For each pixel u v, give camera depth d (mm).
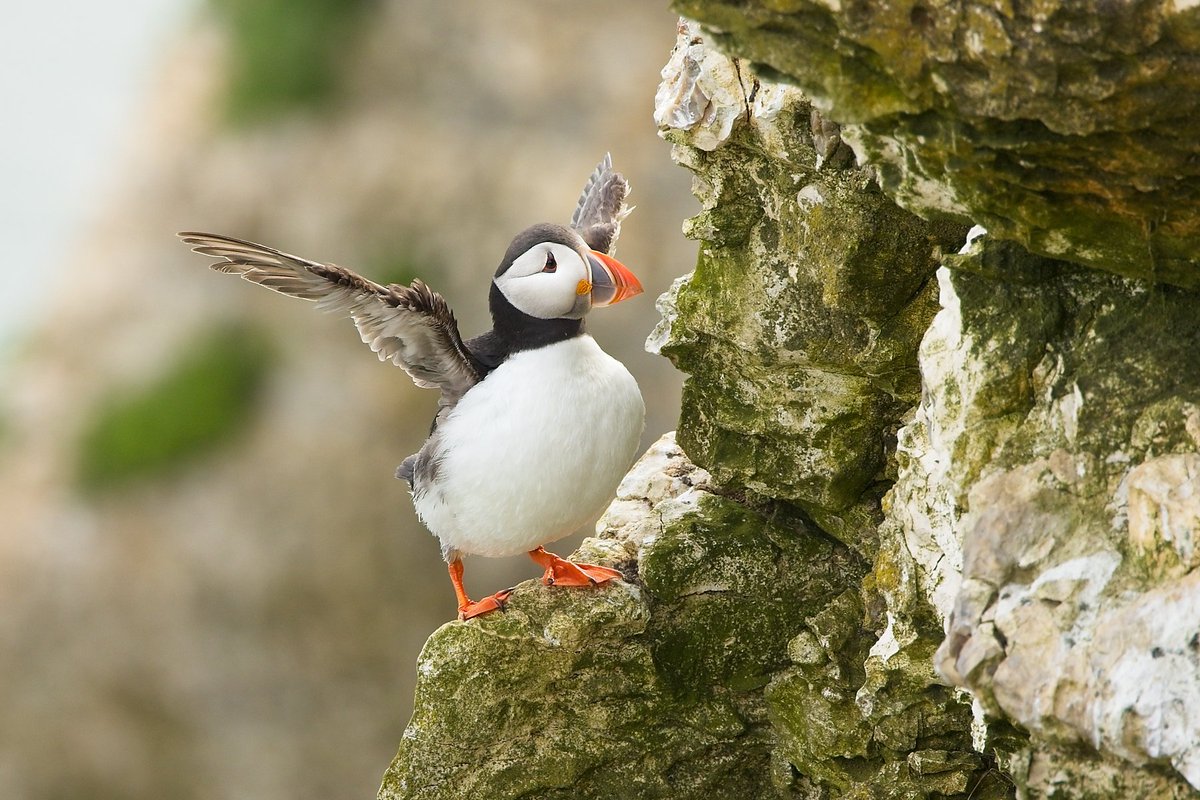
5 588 29109
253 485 28656
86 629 28656
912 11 6688
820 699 10523
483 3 30141
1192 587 6965
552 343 11359
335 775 27812
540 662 10867
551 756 10992
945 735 9844
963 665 7473
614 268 11297
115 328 30438
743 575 11172
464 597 12031
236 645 28219
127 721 28453
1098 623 7199
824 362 10344
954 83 6789
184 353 29891
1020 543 7645
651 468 12727
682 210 28094
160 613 28562
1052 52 6457
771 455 10922
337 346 29047
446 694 10852
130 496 29234
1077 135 6863
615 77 29297
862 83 7172
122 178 32219
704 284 10711
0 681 28500
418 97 30188
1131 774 7184
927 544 9164
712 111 10016
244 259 10227
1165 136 6738
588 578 11172
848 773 10445
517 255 11336
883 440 10586
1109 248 7652
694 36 10078
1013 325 8258
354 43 30812
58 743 28281
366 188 29641
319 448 28375
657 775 11086
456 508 11469
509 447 11078
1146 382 7793
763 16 7086
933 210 8141
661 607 11188
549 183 28875
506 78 29609
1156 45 6324
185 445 28984
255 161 30719
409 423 28312
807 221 10000
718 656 11133
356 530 27984
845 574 11109
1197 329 7793
